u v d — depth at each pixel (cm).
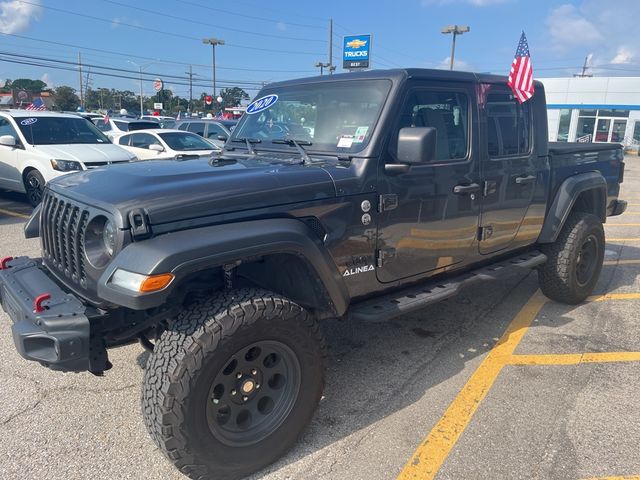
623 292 558
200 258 237
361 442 296
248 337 248
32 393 341
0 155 958
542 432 306
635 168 2291
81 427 306
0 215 892
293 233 268
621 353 411
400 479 267
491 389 354
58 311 246
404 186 330
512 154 415
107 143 1023
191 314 247
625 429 310
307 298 294
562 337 440
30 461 276
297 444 293
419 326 461
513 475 270
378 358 400
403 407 332
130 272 230
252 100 414
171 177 277
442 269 375
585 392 351
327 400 339
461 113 371
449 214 363
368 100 333
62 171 881
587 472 273
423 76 343
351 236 308
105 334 279
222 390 254
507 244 428
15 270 308
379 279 331
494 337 440
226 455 252
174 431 235
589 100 3544
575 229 480
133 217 239
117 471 270
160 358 238
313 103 361
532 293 551
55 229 296
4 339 417
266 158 350
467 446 293
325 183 295
